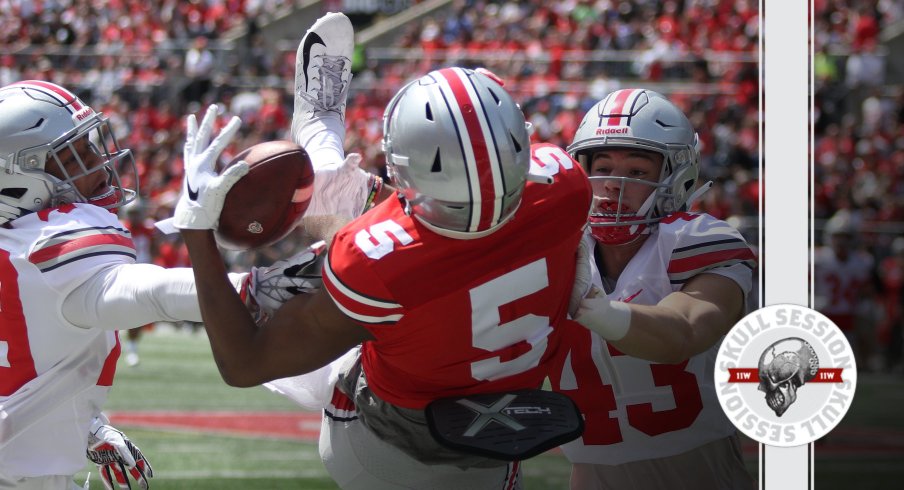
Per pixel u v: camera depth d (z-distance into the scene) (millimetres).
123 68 57125
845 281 39625
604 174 10031
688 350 8648
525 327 8172
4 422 8836
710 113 52750
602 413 10188
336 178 9172
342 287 7715
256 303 8516
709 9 61406
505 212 7645
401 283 7676
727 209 44344
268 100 53375
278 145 8305
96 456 10172
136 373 32875
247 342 7941
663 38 59531
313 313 7934
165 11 63156
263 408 27375
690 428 10188
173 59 56844
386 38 65688
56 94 9297
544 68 56812
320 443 9555
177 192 47125
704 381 10273
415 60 57625
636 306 8453
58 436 9172
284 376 8109
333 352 8070
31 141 8984
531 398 8203
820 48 58250
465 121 7426
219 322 7926
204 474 19688
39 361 8898
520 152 7559
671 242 9656
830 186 48188
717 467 10391
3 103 9102
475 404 8102
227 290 7988
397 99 7855
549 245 8047
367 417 8812
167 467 20234
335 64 9977
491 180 7426
